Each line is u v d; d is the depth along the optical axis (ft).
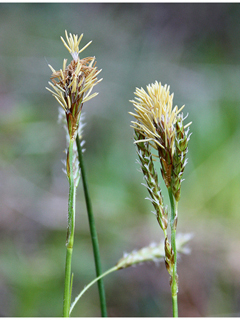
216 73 2.80
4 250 1.47
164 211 0.55
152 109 0.55
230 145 2.01
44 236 1.62
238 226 1.73
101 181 1.94
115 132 2.26
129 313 1.36
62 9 3.24
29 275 1.34
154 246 0.63
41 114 2.24
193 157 1.99
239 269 1.50
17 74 2.54
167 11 3.28
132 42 3.11
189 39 3.15
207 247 1.62
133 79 2.75
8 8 3.08
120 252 1.57
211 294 1.44
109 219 1.72
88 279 1.42
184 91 2.63
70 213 0.54
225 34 3.08
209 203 1.84
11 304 1.26
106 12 3.34
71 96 0.54
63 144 2.09
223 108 2.31
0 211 1.65
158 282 1.45
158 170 1.32
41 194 1.81
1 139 1.91
